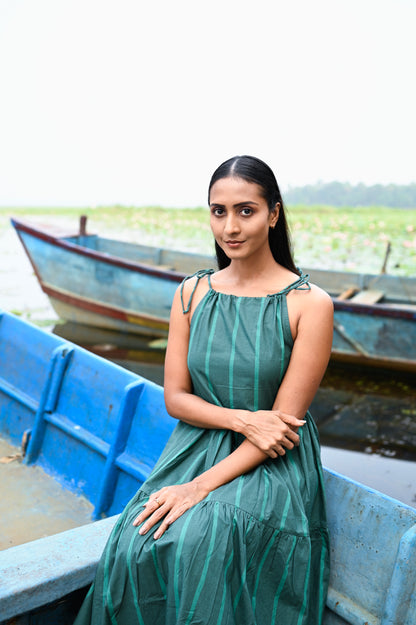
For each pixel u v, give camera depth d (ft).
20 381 10.05
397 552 4.72
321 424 15.76
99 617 4.74
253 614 4.58
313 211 91.04
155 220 69.05
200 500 4.82
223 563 4.44
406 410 16.69
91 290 23.38
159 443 7.34
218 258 6.10
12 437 9.95
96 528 5.31
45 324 24.43
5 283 31.73
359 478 12.77
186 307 5.74
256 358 5.16
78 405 8.71
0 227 62.54
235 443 5.37
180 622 4.35
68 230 28.48
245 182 5.09
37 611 4.85
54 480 8.69
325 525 5.21
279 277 5.49
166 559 4.56
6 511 7.89
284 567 4.74
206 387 5.38
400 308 18.57
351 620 5.00
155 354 21.45
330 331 5.25
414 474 12.97
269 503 4.76
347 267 35.78
